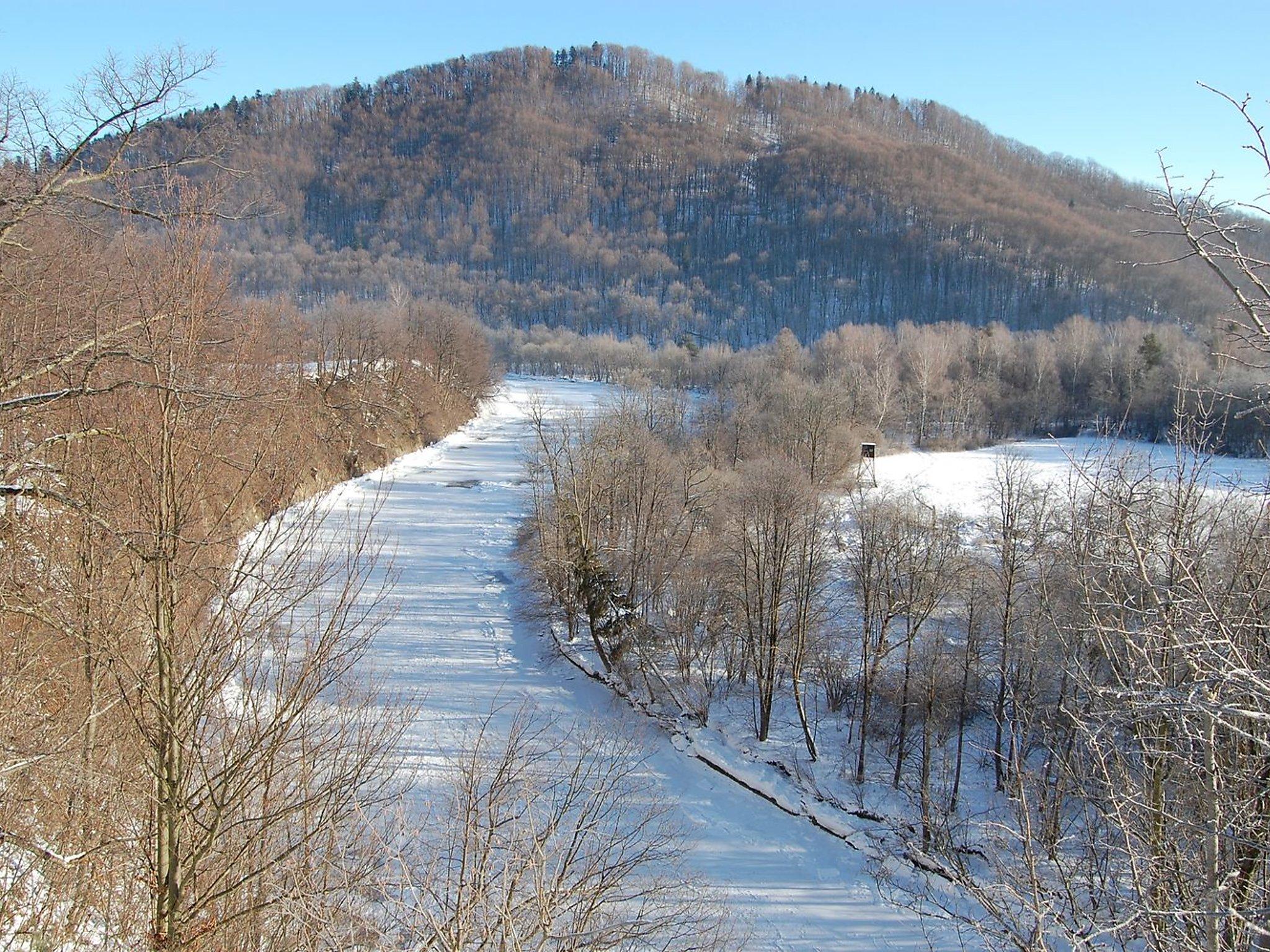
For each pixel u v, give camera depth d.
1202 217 5.93
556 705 29.45
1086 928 9.88
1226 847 7.79
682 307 156.75
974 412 72.19
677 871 19.58
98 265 11.54
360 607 34.56
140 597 8.01
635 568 33.75
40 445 9.26
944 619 32.47
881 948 20.41
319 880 9.39
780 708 31.78
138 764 8.94
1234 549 9.22
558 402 93.88
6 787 8.54
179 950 7.35
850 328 91.31
